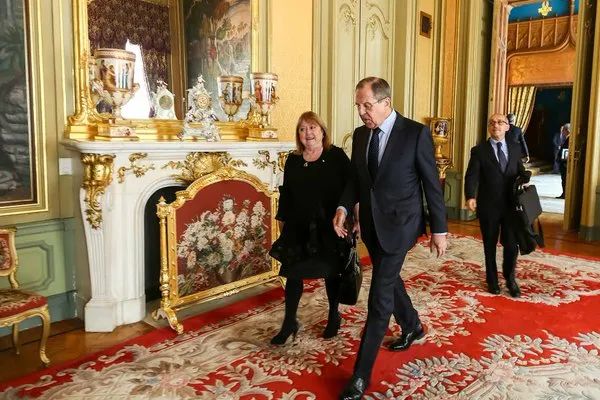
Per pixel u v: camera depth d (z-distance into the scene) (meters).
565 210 6.01
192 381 2.29
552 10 11.09
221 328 2.95
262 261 3.61
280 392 2.19
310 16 4.59
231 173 3.31
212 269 3.26
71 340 2.84
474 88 6.81
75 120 3.03
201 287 3.20
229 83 3.69
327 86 4.94
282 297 3.54
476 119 6.93
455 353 2.57
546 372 2.37
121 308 3.09
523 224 3.28
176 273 3.02
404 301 2.60
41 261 3.04
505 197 3.37
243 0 3.88
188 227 3.09
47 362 2.47
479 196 3.48
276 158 3.81
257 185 3.52
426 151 2.17
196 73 3.60
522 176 3.32
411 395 2.15
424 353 2.57
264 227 3.60
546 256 4.68
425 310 3.20
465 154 6.80
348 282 2.53
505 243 3.45
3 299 2.36
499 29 6.73
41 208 3.00
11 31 2.79
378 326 2.15
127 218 3.07
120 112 2.96
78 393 2.19
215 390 2.21
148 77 3.32
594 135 5.48
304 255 2.57
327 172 2.57
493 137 3.38
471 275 4.00
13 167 2.87
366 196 2.23
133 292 3.13
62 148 3.06
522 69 11.57
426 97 6.49
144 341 2.76
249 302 3.42
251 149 3.58
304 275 2.54
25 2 2.83
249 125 3.93
